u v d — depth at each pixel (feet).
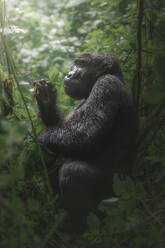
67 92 13.19
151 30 12.93
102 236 8.95
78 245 9.32
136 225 8.54
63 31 24.16
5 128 6.95
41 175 11.74
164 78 8.20
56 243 9.73
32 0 30.40
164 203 9.45
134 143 12.39
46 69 20.38
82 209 11.53
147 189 12.34
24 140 11.41
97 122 11.52
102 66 12.65
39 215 9.53
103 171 11.86
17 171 8.04
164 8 12.57
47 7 30.45
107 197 11.90
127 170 12.26
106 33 16.79
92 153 11.73
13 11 20.80
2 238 7.93
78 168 11.36
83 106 12.12
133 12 14.53
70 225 11.59
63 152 11.94
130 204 8.84
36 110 13.44
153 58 12.39
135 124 12.28
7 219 7.59
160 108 11.97
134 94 13.61
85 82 12.87
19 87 10.71
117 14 18.83
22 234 7.24
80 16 24.09
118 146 12.00
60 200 11.79
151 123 12.44
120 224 8.66
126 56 14.39
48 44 21.74
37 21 23.44
